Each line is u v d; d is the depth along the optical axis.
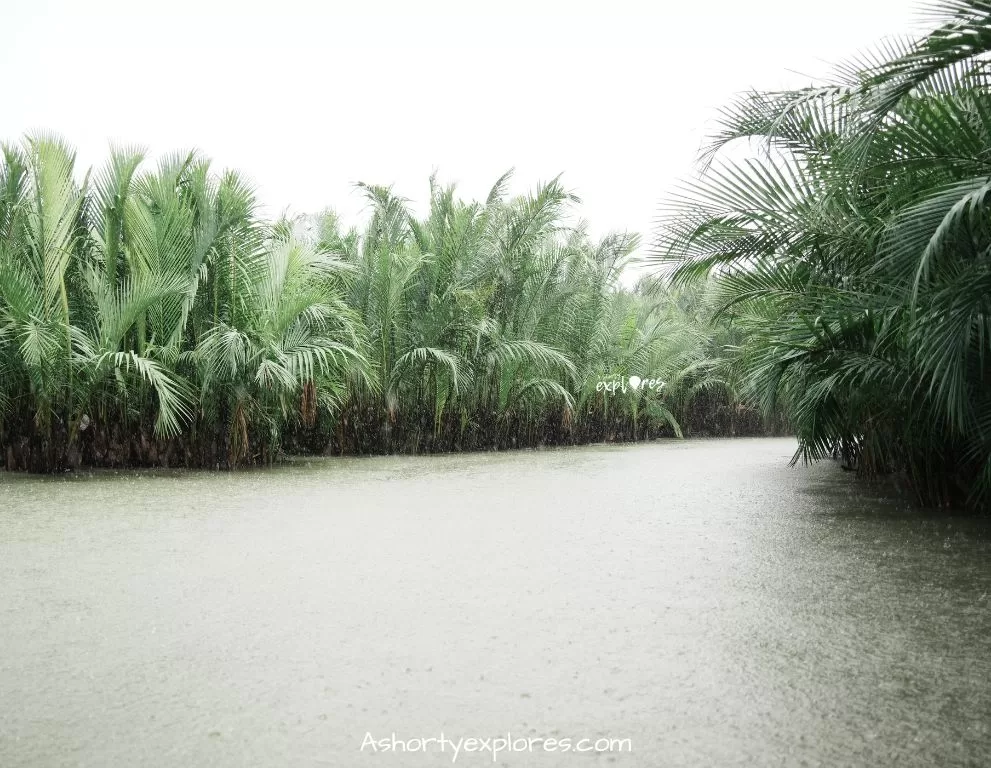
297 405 8.73
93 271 7.81
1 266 7.02
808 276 5.41
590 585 3.23
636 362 14.36
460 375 10.59
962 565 3.61
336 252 10.59
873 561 3.69
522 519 4.89
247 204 8.22
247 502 5.59
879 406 5.36
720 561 3.69
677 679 2.19
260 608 2.88
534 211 10.69
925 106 3.90
